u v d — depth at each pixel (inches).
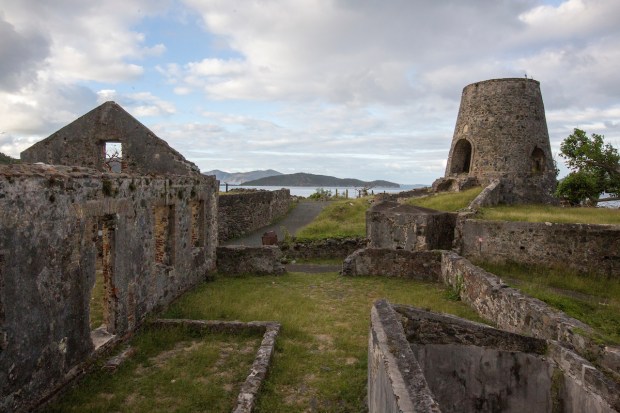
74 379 248.2
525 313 298.2
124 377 260.5
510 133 967.0
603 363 199.3
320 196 1598.2
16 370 203.6
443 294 454.9
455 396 214.1
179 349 305.4
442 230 680.4
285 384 251.6
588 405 179.8
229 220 871.7
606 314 354.9
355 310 395.2
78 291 255.8
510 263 571.8
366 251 545.6
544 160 999.0
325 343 313.6
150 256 356.8
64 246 241.8
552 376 201.9
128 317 316.8
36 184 217.8
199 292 456.8
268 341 299.6
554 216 641.6
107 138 502.0
